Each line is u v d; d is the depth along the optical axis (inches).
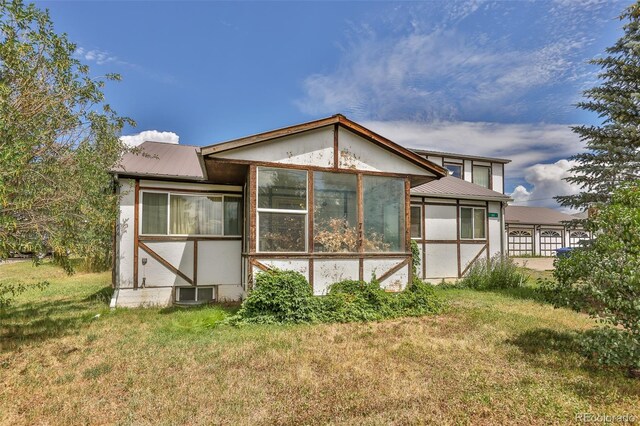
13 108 185.2
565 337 223.5
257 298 261.6
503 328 245.6
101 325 258.4
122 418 130.3
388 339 220.8
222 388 152.8
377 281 308.5
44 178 203.3
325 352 197.0
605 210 199.0
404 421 127.6
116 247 331.0
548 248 1109.7
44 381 163.3
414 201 499.2
